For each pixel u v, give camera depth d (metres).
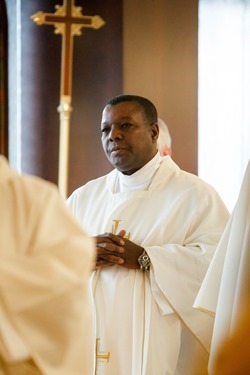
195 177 4.76
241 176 8.48
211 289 4.21
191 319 4.39
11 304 2.32
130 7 8.39
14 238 2.38
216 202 4.66
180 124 8.40
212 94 8.53
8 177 2.48
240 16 8.58
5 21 8.23
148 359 4.35
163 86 8.39
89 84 8.36
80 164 8.32
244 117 8.54
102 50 8.38
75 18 7.91
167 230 4.55
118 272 4.44
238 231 4.09
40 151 8.28
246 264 3.94
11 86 8.27
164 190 4.67
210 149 8.48
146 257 4.39
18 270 2.34
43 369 2.39
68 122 7.84
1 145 8.18
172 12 8.45
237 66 8.58
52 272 2.36
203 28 8.56
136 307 4.38
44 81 8.32
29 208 2.42
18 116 8.29
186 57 8.45
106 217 4.68
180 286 4.38
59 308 2.38
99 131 8.34
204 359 4.55
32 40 8.33
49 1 8.34
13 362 2.36
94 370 4.36
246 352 1.68
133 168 4.63
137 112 4.55
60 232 2.45
